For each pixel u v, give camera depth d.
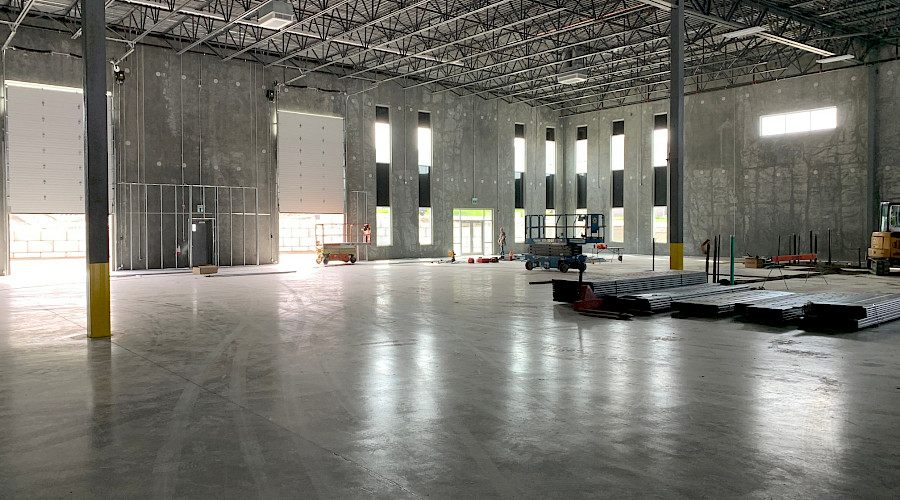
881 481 4.14
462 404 6.14
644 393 6.52
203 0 23.42
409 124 36.78
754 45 31.39
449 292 17.58
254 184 30.61
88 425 5.56
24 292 18.08
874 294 13.02
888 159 28.98
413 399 6.35
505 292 17.50
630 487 4.07
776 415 5.68
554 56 33.28
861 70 29.67
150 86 27.55
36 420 5.72
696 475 4.27
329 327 11.30
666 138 38.12
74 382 7.21
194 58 28.77
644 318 12.21
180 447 4.95
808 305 10.98
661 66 33.25
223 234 29.67
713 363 8.01
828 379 7.08
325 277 23.50
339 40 27.48
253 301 15.55
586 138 42.59
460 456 4.68
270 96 30.86
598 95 41.25
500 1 21.38
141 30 26.94
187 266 28.55
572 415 5.73
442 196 38.12
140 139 27.30
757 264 26.80
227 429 5.41
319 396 6.50
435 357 8.53
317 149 32.81
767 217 33.31
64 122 25.77
